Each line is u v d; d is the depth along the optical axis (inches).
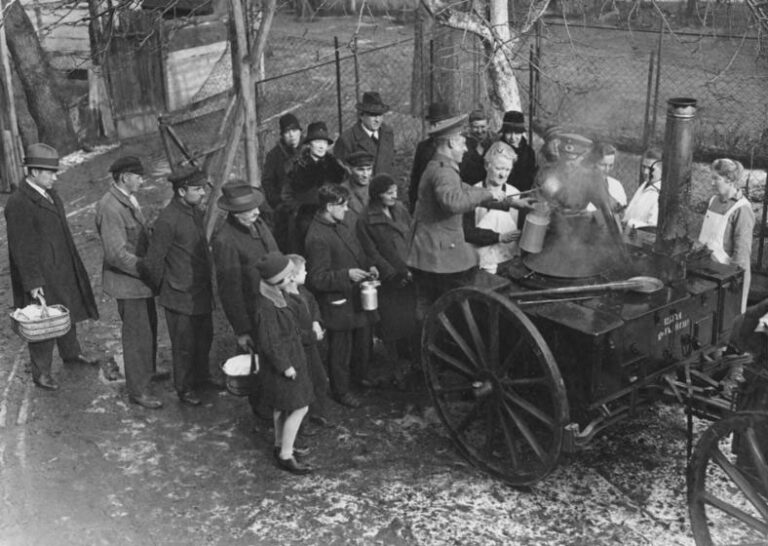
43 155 277.1
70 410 273.0
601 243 238.8
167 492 231.1
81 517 221.6
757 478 200.2
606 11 613.0
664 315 215.9
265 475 237.6
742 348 204.5
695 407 222.7
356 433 256.2
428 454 244.8
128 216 267.9
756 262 354.9
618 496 223.6
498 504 221.6
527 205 242.7
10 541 213.0
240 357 261.7
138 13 580.1
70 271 290.4
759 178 446.0
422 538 209.3
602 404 209.0
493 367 222.7
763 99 516.1
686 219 241.6
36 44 549.3
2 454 249.6
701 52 495.2
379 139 343.9
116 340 319.9
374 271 262.5
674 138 233.1
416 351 278.2
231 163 348.5
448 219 252.1
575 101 530.0
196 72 631.2
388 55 756.6
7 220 276.4
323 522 216.5
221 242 252.4
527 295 221.5
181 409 273.3
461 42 465.1
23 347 318.7
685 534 209.2
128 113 589.9
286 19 938.7
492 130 405.4
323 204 260.5
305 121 577.3
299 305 232.1
